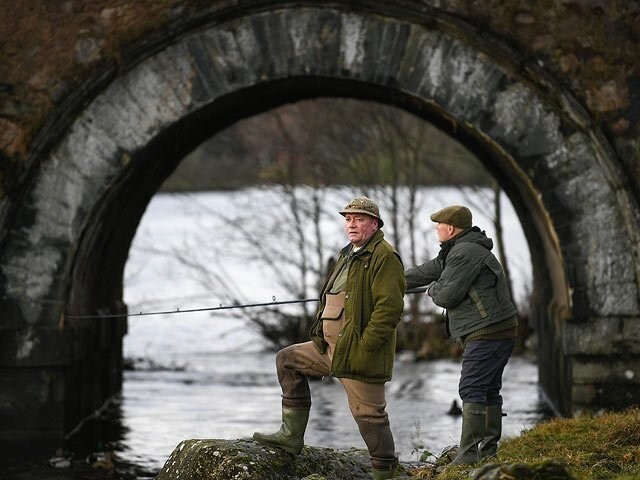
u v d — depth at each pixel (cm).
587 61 3703
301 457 2838
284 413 2780
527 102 3716
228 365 6194
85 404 4162
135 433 4091
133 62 3744
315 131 6806
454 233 2869
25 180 3725
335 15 3731
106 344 4431
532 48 3706
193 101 3759
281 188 7244
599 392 3688
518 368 5900
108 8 3747
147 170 4325
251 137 7831
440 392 5109
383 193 6762
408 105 4219
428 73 3731
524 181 3800
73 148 3753
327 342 2670
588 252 3703
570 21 3703
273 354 6656
